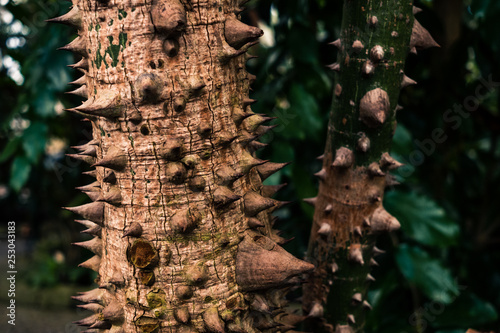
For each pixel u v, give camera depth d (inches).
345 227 55.9
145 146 49.1
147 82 48.2
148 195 49.5
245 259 50.8
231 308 50.6
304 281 54.2
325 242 56.6
